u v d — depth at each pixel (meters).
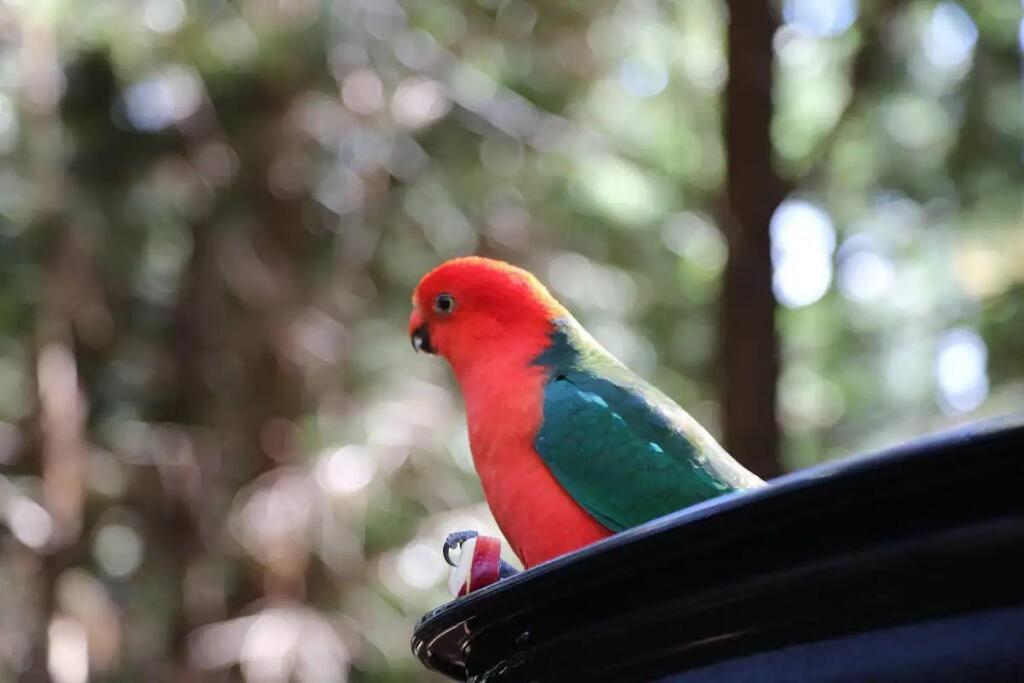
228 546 11.94
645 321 14.05
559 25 13.17
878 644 2.28
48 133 11.90
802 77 13.71
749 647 2.45
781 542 2.41
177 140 12.06
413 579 11.94
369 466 11.74
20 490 12.43
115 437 12.68
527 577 2.78
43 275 12.20
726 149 9.91
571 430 4.93
